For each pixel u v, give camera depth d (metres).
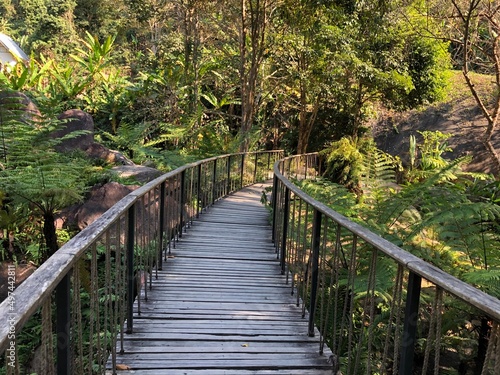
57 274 1.29
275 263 4.75
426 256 3.94
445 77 15.65
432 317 1.56
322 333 2.78
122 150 12.03
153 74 16.38
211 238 5.70
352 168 9.72
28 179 5.04
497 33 8.89
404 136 18.30
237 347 2.80
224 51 16.11
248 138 12.91
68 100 16.70
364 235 2.07
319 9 11.60
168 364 2.55
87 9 29.67
